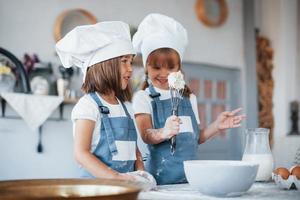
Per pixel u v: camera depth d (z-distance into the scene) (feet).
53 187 3.14
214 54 16.29
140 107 5.92
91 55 5.23
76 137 4.84
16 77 11.68
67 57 5.39
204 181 3.79
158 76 6.30
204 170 3.76
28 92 11.60
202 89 16.08
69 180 3.27
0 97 11.37
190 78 15.75
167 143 5.78
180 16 15.35
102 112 5.05
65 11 12.57
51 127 12.45
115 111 5.16
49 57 12.41
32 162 12.12
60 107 12.51
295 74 17.88
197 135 6.09
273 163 4.99
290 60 17.80
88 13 12.87
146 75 6.50
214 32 16.31
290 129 17.60
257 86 17.21
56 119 12.52
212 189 3.79
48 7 12.47
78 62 5.45
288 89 17.72
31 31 12.19
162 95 6.15
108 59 5.18
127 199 2.80
